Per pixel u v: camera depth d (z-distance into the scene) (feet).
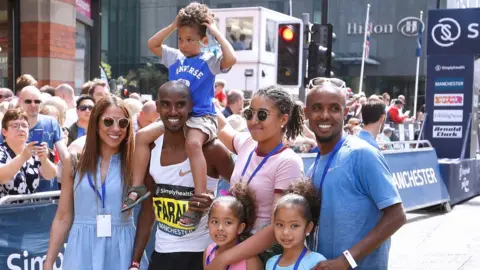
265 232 10.27
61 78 41.88
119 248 12.00
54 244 12.14
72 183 12.30
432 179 33.01
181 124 11.21
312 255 9.88
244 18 47.50
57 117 19.39
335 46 113.09
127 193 11.87
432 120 37.68
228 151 12.17
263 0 111.96
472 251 24.14
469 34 35.88
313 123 10.10
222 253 10.44
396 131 44.91
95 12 49.47
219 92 34.30
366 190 9.78
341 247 9.75
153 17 111.55
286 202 9.81
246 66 47.73
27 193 16.10
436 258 23.09
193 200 11.10
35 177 16.31
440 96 37.29
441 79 37.11
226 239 10.59
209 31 12.11
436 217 31.83
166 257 11.62
